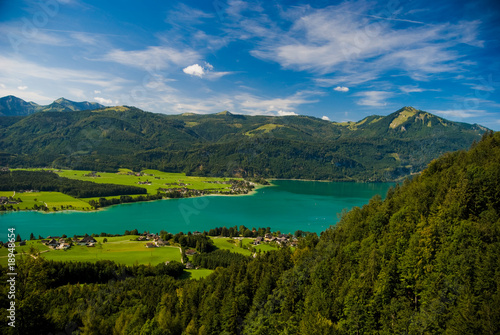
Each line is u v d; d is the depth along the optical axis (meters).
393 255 61.84
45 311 57.81
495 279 46.62
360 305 56.22
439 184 78.38
